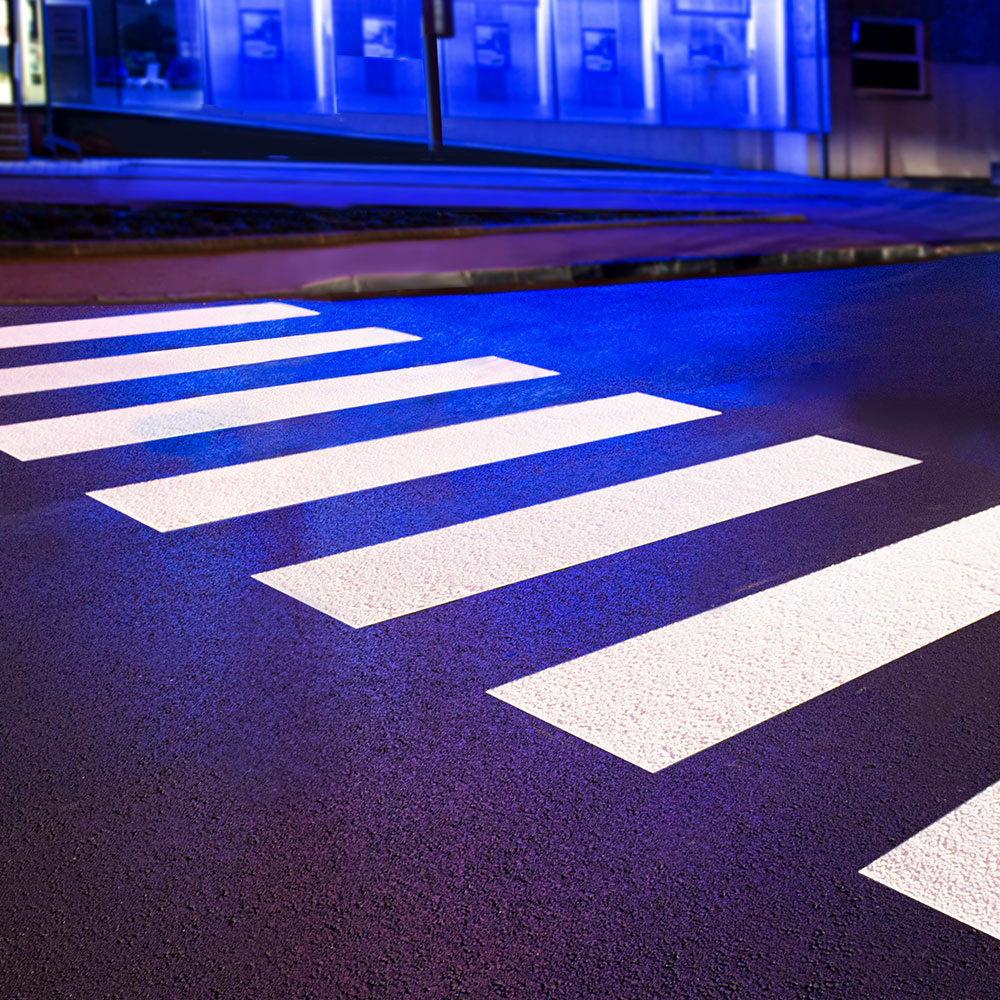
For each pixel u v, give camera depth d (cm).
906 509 540
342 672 393
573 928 267
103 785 328
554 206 1773
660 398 744
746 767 331
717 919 269
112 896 281
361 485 582
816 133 2584
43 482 591
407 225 1512
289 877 287
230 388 768
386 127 2288
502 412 713
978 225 1716
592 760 336
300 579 470
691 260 1304
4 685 387
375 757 341
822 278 1253
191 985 251
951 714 358
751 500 555
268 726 359
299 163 2206
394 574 473
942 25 2688
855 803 313
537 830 304
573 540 507
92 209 1462
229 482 588
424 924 269
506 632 421
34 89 2169
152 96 2233
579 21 2373
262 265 1244
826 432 668
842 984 248
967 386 772
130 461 622
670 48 2459
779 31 2555
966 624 418
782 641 408
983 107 2777
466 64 2297
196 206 1536
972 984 248
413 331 952
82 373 805
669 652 402
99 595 458
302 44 2242
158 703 374
